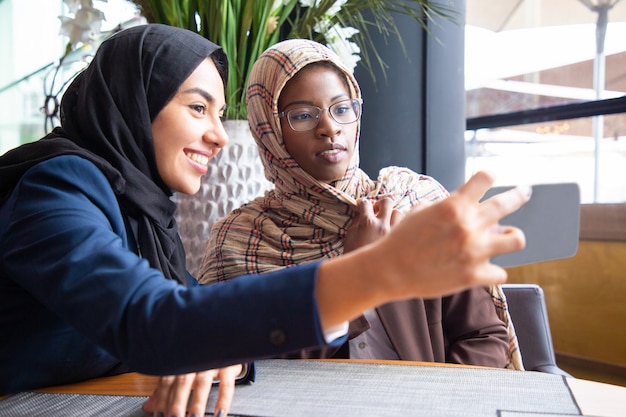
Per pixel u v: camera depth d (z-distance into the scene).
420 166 2.34
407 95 2.29
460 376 0.89
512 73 2.51
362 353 1.39
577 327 2.39
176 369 0.57
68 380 0.90
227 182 1.75
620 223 2.23
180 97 0.99
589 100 2.32
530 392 0.81
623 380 2.24
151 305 0.59
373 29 2.21
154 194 0.97
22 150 0.85
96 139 0.94
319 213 1.51
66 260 0.66
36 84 5.08
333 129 1.44
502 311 1.50
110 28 1.87
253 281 0.58
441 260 0.49
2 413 0.76
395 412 0.73
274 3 1.82
